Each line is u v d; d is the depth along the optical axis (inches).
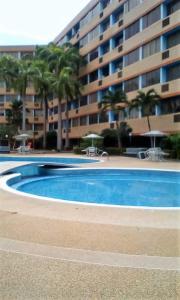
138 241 237.0
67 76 1828.2
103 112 1654.8
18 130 2239.2
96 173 788.0
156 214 318.3
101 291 158.1
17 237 246.8
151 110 1374.3
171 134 1217.4
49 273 179.3
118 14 1760.6
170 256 206.7
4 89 2687.0
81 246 226.2
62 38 2541.8
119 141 1510.8
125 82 1626.5
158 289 159.5
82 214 317.1
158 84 1341.0
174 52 1248.2
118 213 321.4
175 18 1246.9
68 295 154.4
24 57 2138.3
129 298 150.9
